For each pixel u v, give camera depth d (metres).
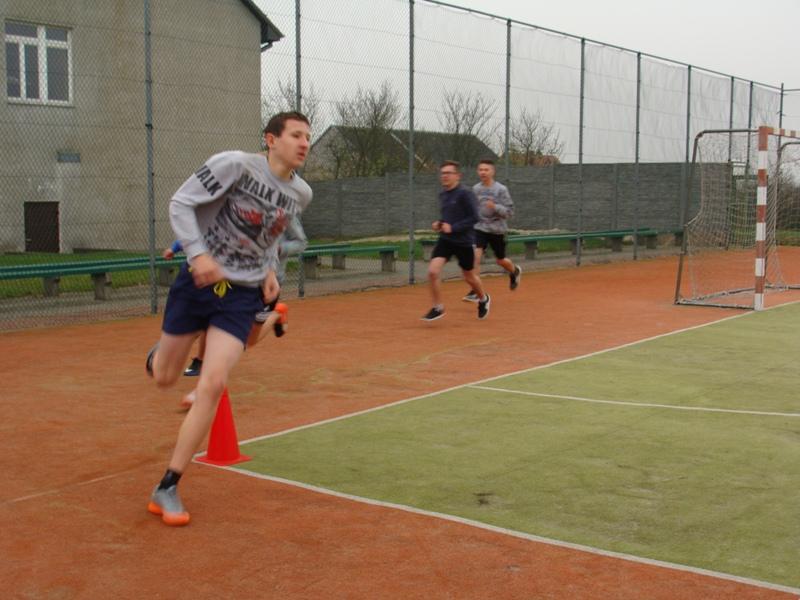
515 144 17.47
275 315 5.86
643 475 4.97
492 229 12.62
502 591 3.47
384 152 15.59
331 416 6.31
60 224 15.38
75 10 16.34
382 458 5.26
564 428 5.98
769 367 8.21
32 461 5.17
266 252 4.43
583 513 4.35
